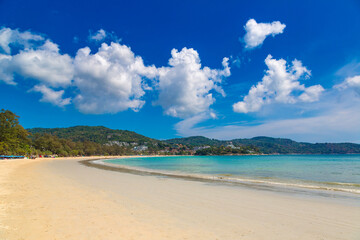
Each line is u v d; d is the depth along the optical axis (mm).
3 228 5699
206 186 14898
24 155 78500
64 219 6664
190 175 23438
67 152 131625
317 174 25766
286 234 6043
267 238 5715
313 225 6855
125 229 5984
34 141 112500
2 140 72188
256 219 7387
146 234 5672
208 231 6105
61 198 9672
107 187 13469
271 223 6988
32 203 8547
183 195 11344
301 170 32750
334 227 6688
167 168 38656
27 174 19875
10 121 77250
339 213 8273
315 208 9016
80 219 6723
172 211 8109
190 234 5812
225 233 5988
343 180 19531
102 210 7875
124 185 14625
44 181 15281
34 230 5652
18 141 79938
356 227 6699
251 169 35406
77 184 14336
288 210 8641
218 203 9648
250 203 9773
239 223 6914
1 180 14938
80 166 38281
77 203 8812
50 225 6086
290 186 15203
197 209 8516
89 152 161250
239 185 15570
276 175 24328
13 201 8758
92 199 9672
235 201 10141
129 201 9547
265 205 9445
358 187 14898
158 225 6457
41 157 92188
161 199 10195
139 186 14320
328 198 11070
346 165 47625
